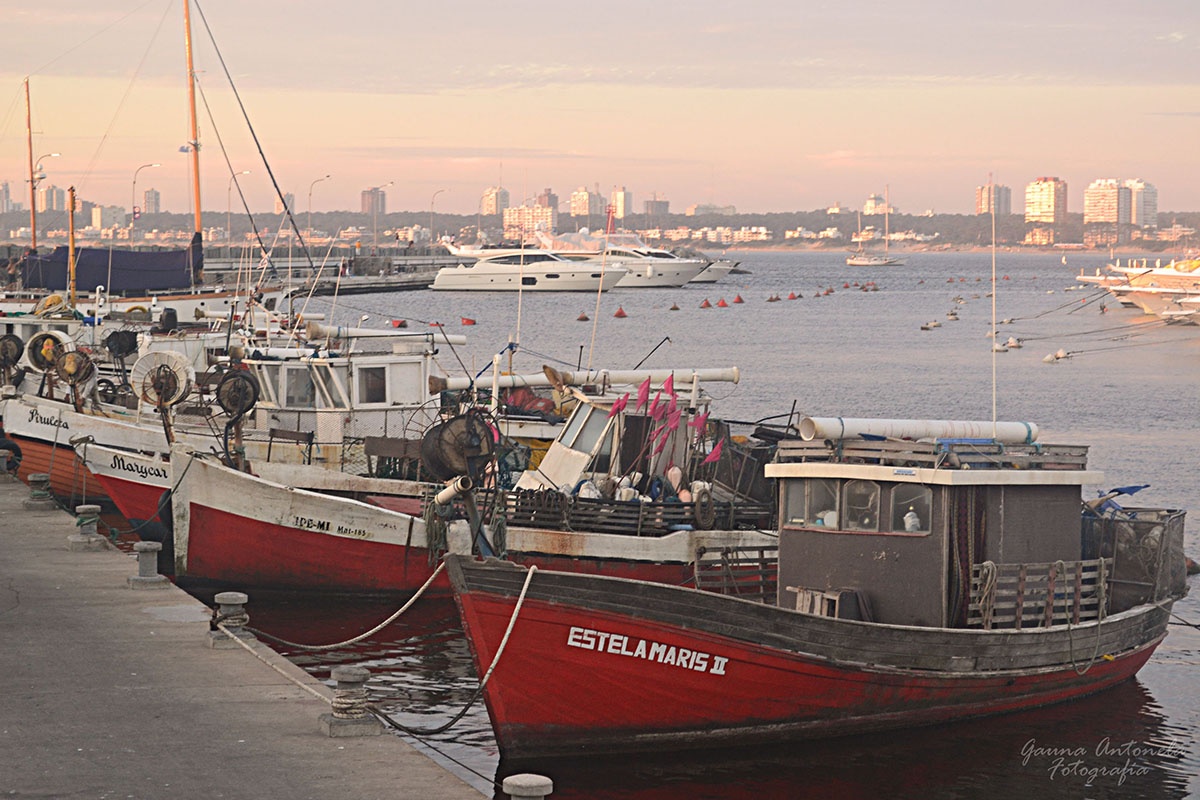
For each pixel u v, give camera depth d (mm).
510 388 32062
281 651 22922
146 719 14391
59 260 58406
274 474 28641
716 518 25234
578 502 24703
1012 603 19312
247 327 41531
